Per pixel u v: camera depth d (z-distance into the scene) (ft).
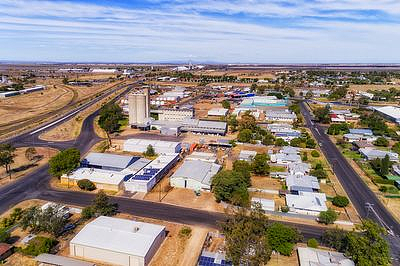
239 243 122.21
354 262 131.23
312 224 173.06
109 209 175.83
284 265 134.10
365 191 217.36
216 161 265.95
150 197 202.08
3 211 179.83
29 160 267.59
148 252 133.59
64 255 139.33
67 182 220.23
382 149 312.91
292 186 208.64
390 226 172.45
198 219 174.50
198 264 132.26
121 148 305.53
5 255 136.36
